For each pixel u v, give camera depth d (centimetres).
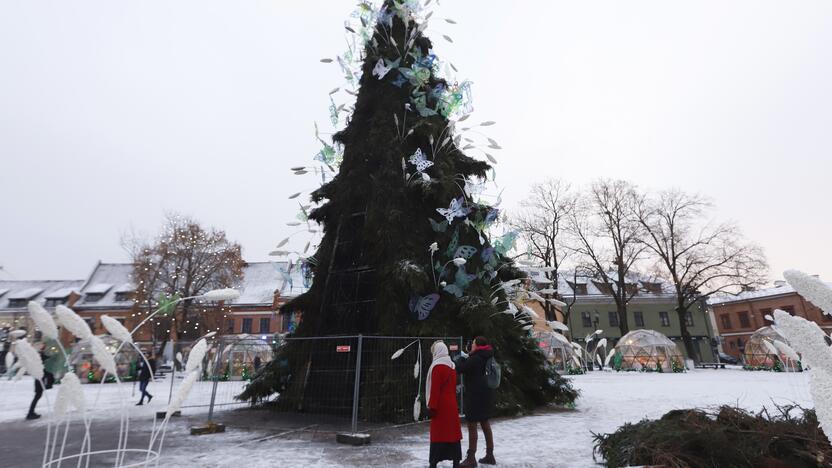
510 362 1096
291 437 770
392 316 1012
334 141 1335
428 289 1072
